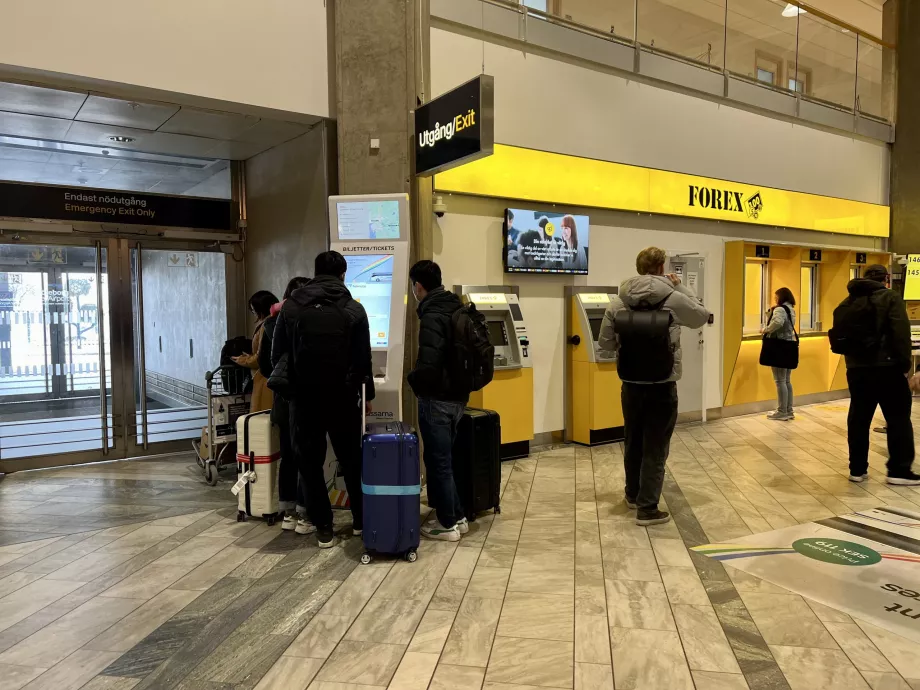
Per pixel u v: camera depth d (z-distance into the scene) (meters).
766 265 8.27
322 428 3.41
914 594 2.88
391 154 4.67
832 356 8.71
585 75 5.93
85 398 5.39
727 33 7.18
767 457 5.53
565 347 6.00
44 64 3.88
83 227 5.33
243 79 4.48
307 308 3.34
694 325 3.86
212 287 6.04
